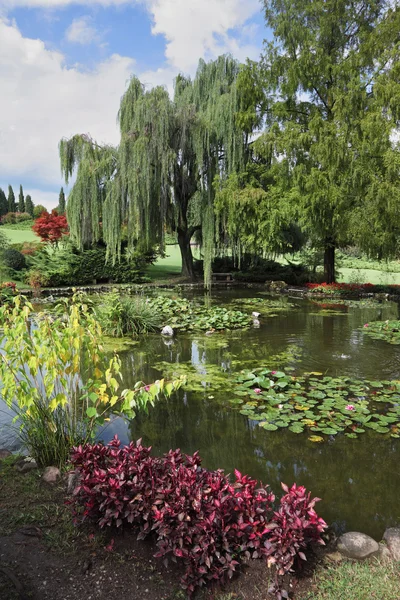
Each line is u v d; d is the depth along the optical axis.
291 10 13.89
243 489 1.94
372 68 13.10
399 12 11.70
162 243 16.27
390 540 1.97
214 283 17.09
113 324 7.21
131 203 14.60
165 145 14.13
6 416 3.63
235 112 14.34
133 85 15.16
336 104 11.73
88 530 1.97
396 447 3.18
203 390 4.36
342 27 13.92
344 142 11.52
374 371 5.10
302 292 14.14
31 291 13.05
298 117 14.95
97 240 17.20
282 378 4.68
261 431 3.44
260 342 6.69
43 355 2.52
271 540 1.70
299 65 13.64
